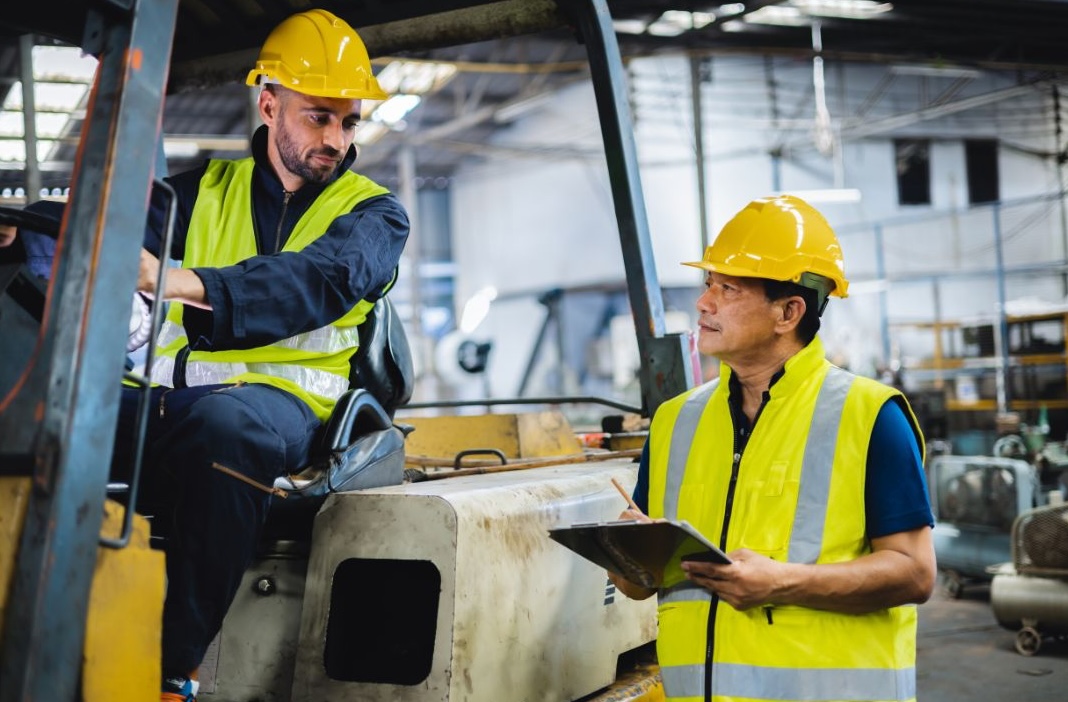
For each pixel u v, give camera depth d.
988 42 18.20
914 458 1.93
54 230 1.66
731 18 15.20
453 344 19.86
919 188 22.44
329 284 2.02
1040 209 22.39
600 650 2.40
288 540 2.06
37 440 1.36
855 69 21.84
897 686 1.91
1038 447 10.07
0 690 1.32
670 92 20.88
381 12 2.92
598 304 23.64
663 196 21.41
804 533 1.92
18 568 1.34
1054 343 14.11
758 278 2.04
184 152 11.04
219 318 1.85
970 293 22.20
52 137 3.64
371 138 19.58
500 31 2.95
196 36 2.98
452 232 28.69
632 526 1.70
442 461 3.27
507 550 2.05
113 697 1.45
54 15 2.35
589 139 23.77
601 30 2.95
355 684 1.89
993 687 5.74
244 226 2.30
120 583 1.47
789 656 1.88
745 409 2.11
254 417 1.94
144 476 2.00
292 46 2.27
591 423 17.42
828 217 21.88
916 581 1.88
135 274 1.46
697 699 1.96
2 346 1.55
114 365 1.42
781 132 21.69
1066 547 6.33
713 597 1.98
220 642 2.06
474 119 22.17
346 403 2.16
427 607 2.15
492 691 1.96
